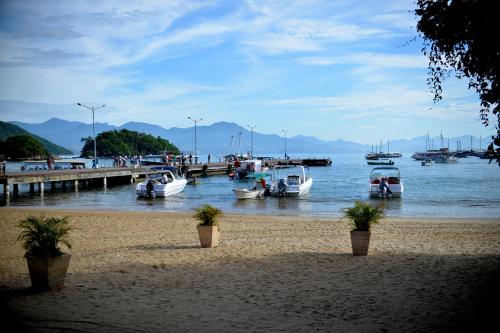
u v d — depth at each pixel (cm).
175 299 829
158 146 18500
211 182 5703
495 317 697
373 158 15650
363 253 1212
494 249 1301
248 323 692
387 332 645
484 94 835
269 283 939
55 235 912
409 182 5397
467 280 926
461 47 852
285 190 3756
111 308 771
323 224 1955
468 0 786
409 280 940
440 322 681
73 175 4647
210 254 1259
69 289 902
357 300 808
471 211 2709
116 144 16850
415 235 1609
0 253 1342
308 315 730
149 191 3828
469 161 14162
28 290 892
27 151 14000
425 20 855
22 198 4006
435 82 902
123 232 1748
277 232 1727
